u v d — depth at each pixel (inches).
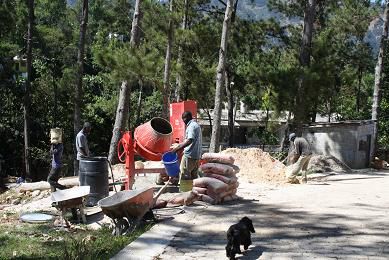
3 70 1247.5
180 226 348.2
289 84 757.9
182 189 436.8
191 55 1154.7
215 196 424.8
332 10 1616.6
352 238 318.0
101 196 440.5
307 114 792.9
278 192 514.3
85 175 438.0
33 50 1470.2
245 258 275.4
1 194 581.9
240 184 576.1
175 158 446.9
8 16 1173.1
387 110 1366.9
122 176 606.9
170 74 1079.0
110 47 863.1
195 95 1203.9
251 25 1234.0
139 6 855.7
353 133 992.9
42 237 351.9
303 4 1520.7
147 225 349.1
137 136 471.5
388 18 1055.6
